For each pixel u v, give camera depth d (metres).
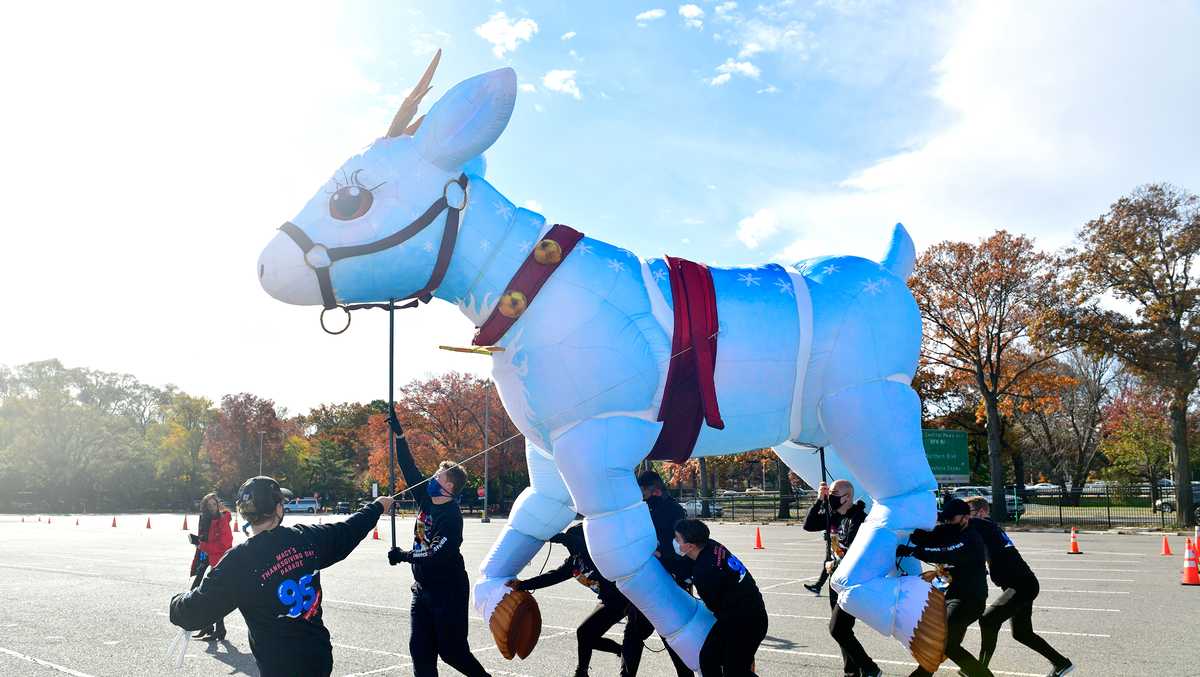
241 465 73.06
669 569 5.84
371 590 12.85
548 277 5.26
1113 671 6.59
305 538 3.91
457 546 5.47
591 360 5.12
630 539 5.08
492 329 5.23
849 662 6.29
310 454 79.25
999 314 30.45
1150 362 26.62
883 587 5.34
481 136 5.29
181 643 3.88
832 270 5.91
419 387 52.69
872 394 5.60
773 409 5.61
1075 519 31.80
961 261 30.56
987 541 6.41
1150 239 26.88
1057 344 28.14
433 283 5.38
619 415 5.20
